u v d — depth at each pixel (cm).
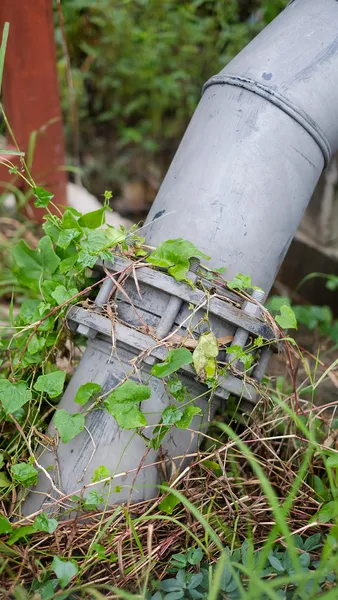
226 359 162
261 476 126
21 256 180
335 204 310
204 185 167
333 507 155
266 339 162
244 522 166
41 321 166
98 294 163
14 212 317
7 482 163
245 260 167
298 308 278
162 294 160
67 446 164
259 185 165
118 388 151
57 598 139
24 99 298
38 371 190
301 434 192
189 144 175
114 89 480
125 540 158
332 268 314
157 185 473
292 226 175
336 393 236
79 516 157
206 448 188
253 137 166
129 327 159
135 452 162
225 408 199
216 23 441
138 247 166
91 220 180
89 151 487
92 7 439
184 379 163
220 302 157
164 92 455
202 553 157
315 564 153
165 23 448
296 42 173
